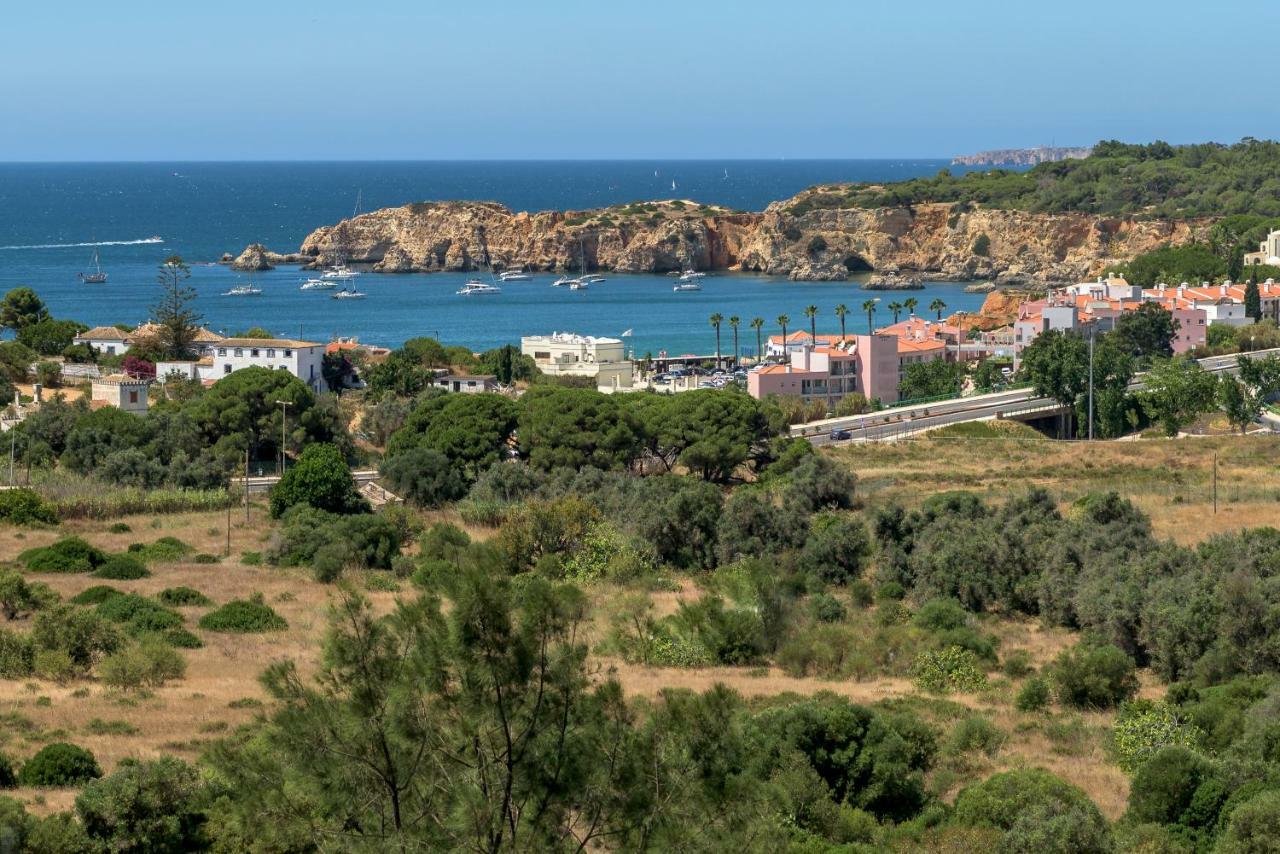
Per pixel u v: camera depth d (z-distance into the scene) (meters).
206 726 64.75
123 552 118.56
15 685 73.19
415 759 34.16
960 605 101.38
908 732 64.50
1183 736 66.38
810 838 52.19
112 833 47.34
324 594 100.94
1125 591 93.00
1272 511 134.12
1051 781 57.62
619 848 34.16
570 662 35.25
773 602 89.12
